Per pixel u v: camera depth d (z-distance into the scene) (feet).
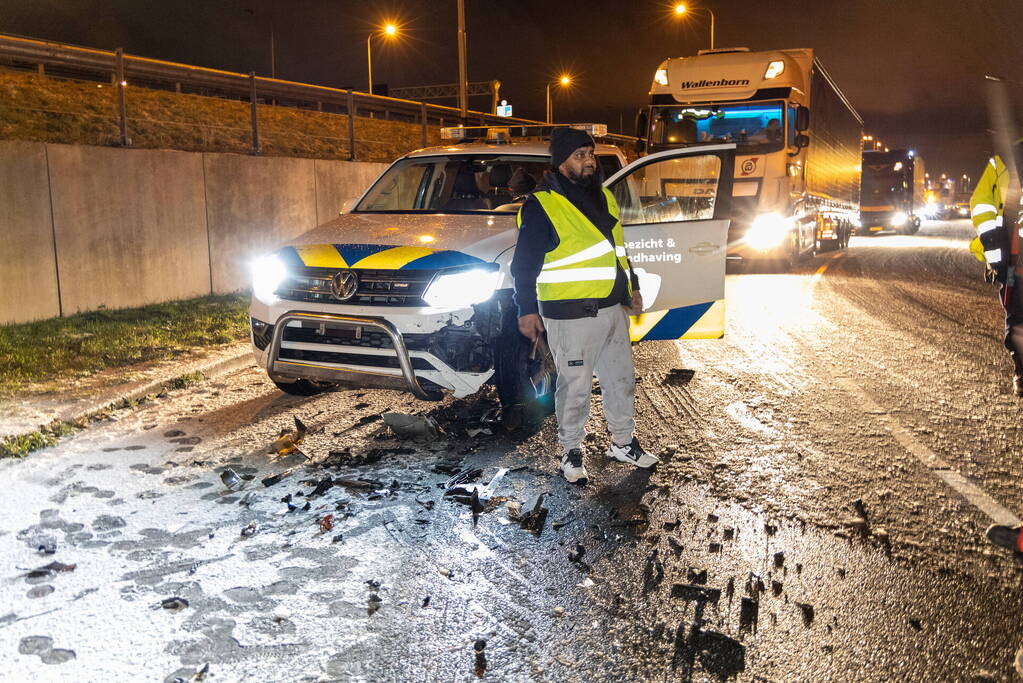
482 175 23.17
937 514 13.79
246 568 11.75
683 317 20.84
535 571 11.75
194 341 26.94
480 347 17.34
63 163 31.04
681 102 53.06
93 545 12.42
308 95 62.64
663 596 11.03
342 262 17.89
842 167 72.13
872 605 10.79
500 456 16.72
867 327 31.73
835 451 16.97
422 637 10.01
